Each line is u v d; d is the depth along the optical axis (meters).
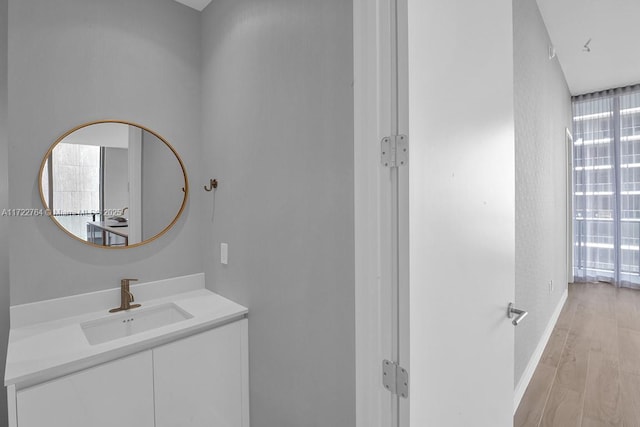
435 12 0.89
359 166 0.93
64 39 1.53
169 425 1.40
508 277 1.37
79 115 1.58
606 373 2.29
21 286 1.45
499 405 1.29
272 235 1.48
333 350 1.22
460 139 1.01
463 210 1.03
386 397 0.88
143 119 1.78
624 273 4.42
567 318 3.32
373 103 0.88
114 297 1.69
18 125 1.42
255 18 1.56
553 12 2.62
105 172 1.66
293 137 1.36
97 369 1.20
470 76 1.06
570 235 4.56
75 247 1.58
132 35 1.74
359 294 0.94
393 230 0.85
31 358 1.16
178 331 1.41
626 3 2.51
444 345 0.94
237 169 1.69
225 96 1.78
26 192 1.45
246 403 1.66
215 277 1.91
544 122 2.68
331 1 1.19
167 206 1.88
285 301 1.42
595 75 3.94
